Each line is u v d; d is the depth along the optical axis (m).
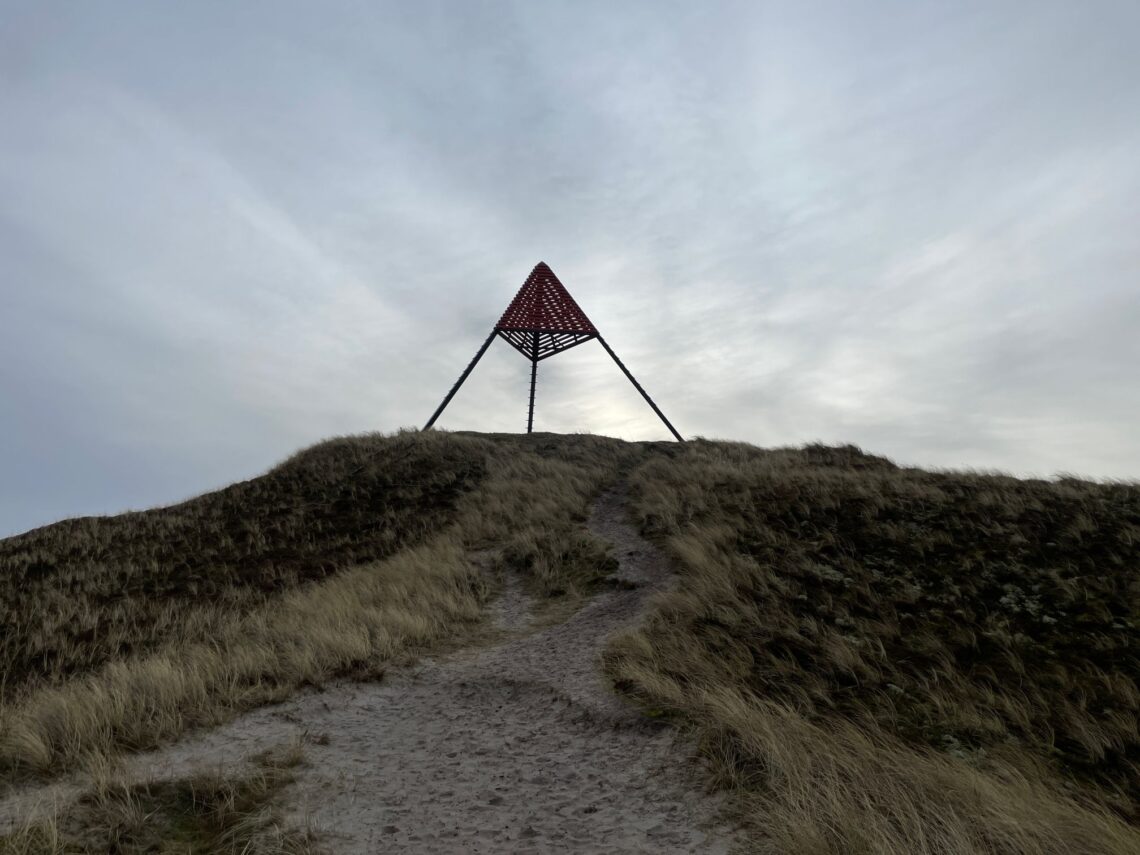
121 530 23.09
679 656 9.02
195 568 18.73
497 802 5.68
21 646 14.09
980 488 16.52
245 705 7.70
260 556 19.20
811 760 5.74
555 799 5.70
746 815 5.10
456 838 5.09
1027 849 4.42
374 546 19.06
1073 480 17.44
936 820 4.80
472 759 6.59
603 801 5.61
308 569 17.80
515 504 21.20
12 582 18.75
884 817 4.78
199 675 8.24
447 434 31.53
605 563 14.73
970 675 8.23
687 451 29.48
